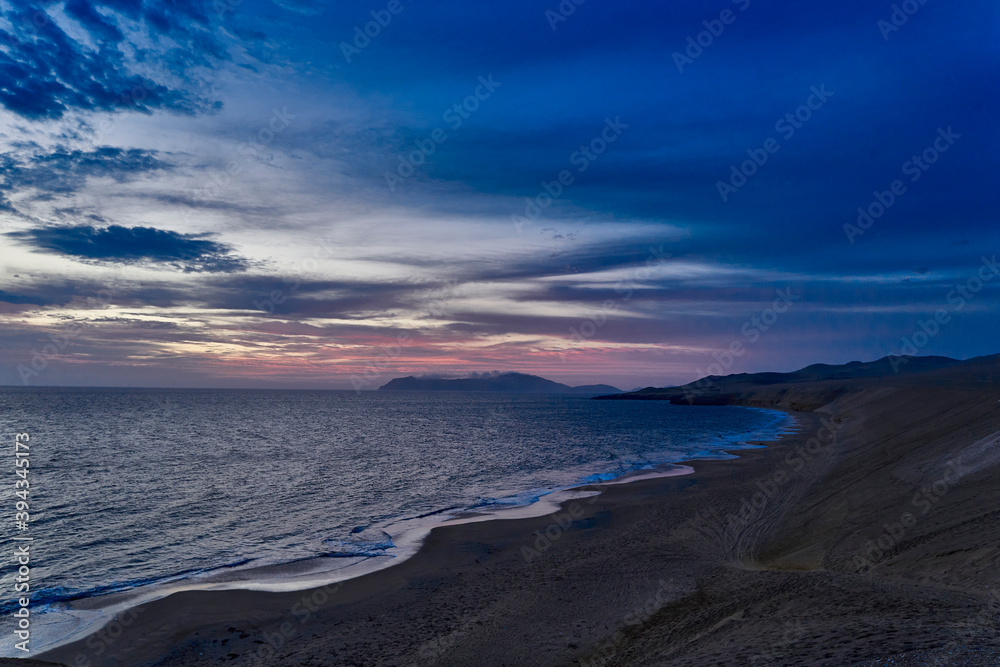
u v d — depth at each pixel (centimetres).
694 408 17350
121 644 1259
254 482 3538
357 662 1134
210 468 4131
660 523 2255
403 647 1194
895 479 2100
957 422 2981
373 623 1345
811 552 1559
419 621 1343
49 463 4306
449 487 3362
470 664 1088
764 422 9838
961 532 1258
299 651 1199
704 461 4319
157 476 3753
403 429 8281
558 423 9938
